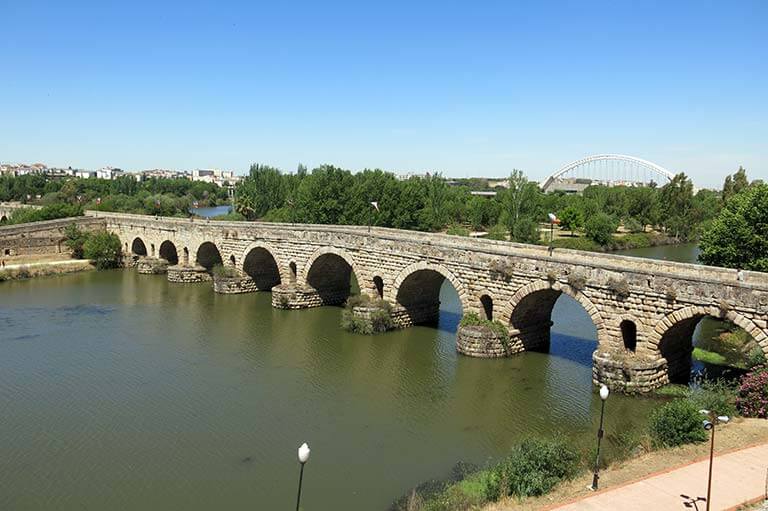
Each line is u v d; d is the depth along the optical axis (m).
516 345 42.53
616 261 37.56
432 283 50.88
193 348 45.25
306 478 26.55
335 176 92.75
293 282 59.53
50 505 24.50
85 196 148.12
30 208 103.69
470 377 38.53
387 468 27.39
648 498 19.47
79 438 30.47
